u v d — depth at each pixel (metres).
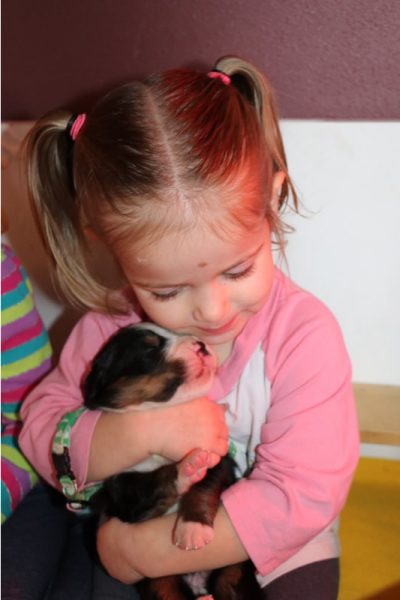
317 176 1.18
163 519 0.95
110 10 1.20
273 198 0.95
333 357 0.98
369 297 1.24
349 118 1.19
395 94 1.16
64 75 1.26
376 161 1.16
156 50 1.21
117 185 0.83
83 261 1.07
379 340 1.26
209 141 0.83
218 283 0.87
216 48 1.19
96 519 1.16
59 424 1.02
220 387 1.02
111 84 1.25
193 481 0.93
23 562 1.05
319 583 0.95
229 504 0.92
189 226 0.81
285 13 1.15
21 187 1.27
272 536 0.91
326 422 0.95
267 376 1.00
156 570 0.94
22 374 1.21
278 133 0.98
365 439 1.18
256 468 0.97
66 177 1.00
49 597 1.02
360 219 1.19
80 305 1.17
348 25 1.14
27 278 1.25
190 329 0.94
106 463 0.98
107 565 0.99
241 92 0.96
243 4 1.16
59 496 1.19
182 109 0.84
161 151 0.82
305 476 0.93
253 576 0.96
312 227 1.21
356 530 1.23
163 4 1.18
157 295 0.89
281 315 1.01
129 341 0.96
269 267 0.91
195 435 0.96
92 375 0.98
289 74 1.18
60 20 1.22
